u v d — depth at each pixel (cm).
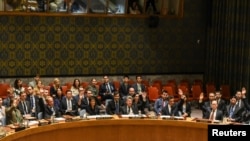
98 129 1231
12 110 1184
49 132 1154
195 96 1731
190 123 1229
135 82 1727
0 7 1645
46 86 1633
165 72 1895
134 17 1830
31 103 1327
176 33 1892
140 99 1507
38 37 1711
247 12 1728
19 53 1692
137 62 1856
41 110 1327
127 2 1808
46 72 1731
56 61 1742
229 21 1789
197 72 1927
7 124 1173
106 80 1631
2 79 1677
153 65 1880
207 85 1752
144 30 1853
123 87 1645
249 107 1396
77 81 1553
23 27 1689
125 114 1329
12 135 1039
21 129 1090
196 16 1908
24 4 1675
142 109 1479
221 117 1283
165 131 1255
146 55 1866
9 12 1658
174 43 1895
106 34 1802
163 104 1372
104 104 1591
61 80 1755
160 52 1883
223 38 1830
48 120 1198
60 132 1176
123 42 1828
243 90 1405
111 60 1819
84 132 1215
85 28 1769
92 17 1773
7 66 1681
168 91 1677
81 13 1753
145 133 1259
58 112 1353
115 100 1379
